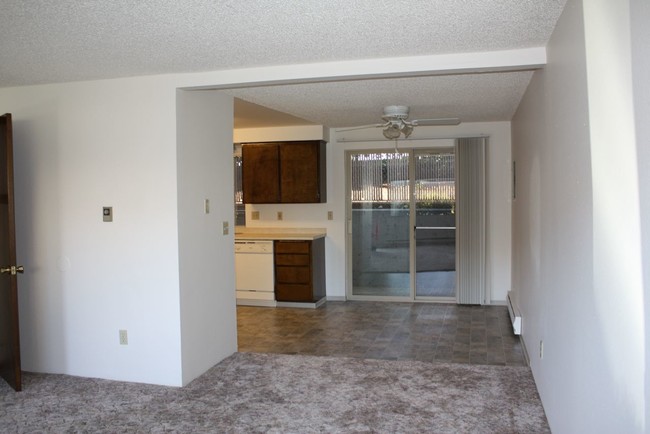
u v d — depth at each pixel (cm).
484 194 680
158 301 390
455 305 693
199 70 370
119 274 398
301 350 495
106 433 315
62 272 413
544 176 334
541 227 349
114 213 397
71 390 383
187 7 245
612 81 172
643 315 142
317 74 353
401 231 722
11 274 374
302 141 705
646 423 139
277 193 718
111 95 394
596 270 195
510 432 308
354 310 670
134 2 238
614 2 169
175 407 352
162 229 386
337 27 277
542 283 345
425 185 710
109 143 396
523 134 476
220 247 443
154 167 386
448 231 708
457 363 445
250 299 705
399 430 313
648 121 137
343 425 321
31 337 425
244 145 726
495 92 459
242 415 338
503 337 534
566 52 249
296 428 319
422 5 245
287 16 258
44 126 411
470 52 329
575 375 234
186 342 394
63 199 409
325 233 735
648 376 138
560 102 269
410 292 721
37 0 235
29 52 321
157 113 384
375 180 726
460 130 682
